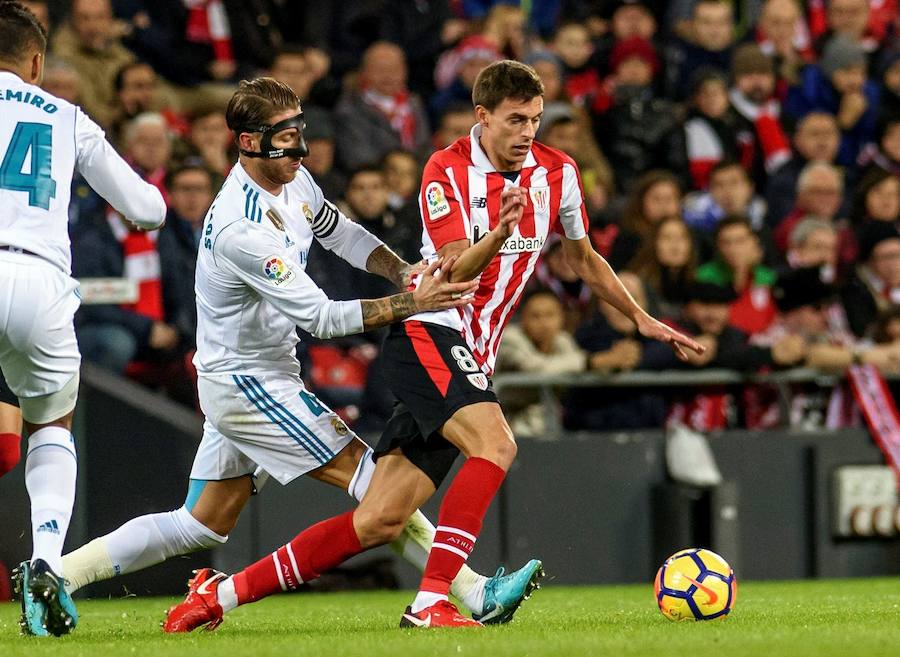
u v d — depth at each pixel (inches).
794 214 1608.0
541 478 1267.2
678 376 1307.8
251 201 695.7
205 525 755.4
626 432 1304.1
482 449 680.4
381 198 1327.5
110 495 1146.0
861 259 1471.5
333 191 1402.6
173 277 1251.8
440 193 708.7
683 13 1940.2
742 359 1317.7
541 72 1615.4
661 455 1305.4
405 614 687.1
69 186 691.4
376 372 1253.7
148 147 1310.3
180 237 1270.9
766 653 543.5
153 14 1595.7
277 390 722.2
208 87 1585.9
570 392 1323.8
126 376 1221.7
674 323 1328.7
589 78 1801.2
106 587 1153.4
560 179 729.0
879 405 1359.5
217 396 724.0
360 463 726.5
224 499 751.7
